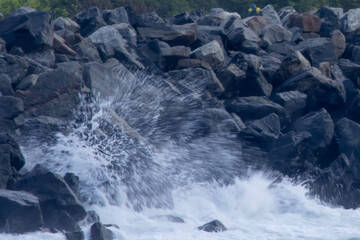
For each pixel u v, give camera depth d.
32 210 41.34
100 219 47.12
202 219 49.78
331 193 60.16
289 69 74.88
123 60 72.94
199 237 43.97
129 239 42.53
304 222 50.88
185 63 75.44
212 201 54.28
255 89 74.50
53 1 198.00
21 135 54.12
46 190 43.66
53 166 52.12
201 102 67.94
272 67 76.44
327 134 64.56
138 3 192.25
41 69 65.19
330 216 53.06
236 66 74.44
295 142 61.44
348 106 74.31
